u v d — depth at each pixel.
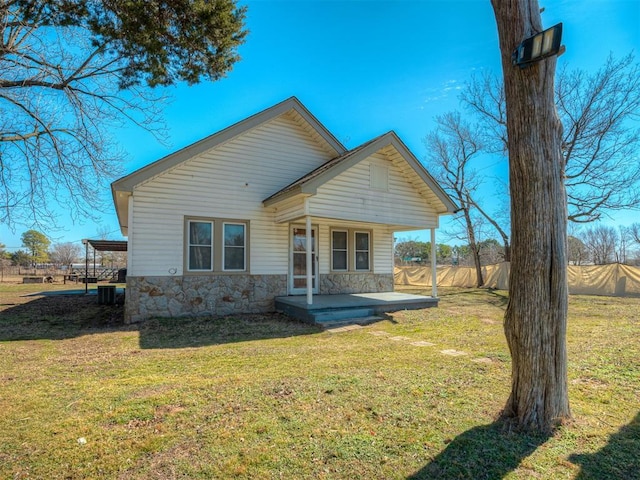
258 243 10.41
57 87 7.12
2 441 2.75
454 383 4.07
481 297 14.82
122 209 11.30
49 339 6.89
